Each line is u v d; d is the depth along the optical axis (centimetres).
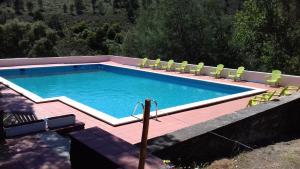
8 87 1340
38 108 1028
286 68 2527
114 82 1759
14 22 3712
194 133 505
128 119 894
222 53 2992
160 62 1923
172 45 2881
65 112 986
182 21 2870
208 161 532
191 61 2938
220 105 1111
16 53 3688
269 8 2486
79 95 1491
